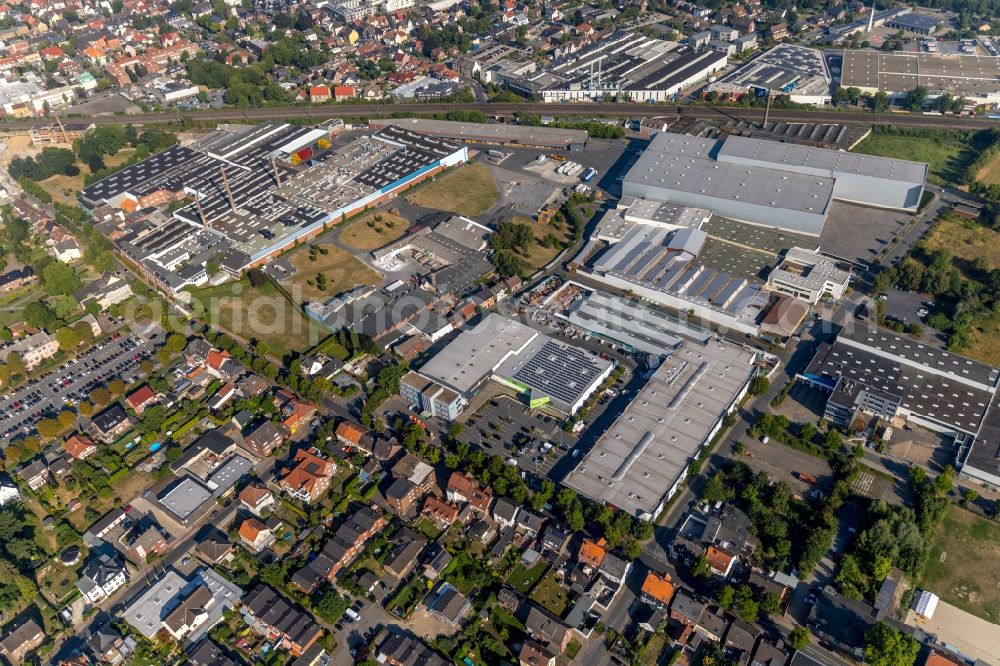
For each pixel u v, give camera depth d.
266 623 199.88
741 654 187.75
